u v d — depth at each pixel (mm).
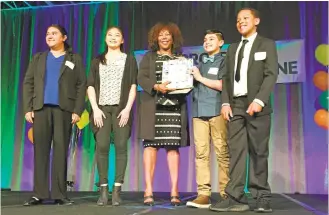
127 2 4105
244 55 2096
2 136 4152
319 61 3654
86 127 3975
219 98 2316
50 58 2494
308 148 3586
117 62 2453
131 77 2445
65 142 2443
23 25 4305
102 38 4117
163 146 2402
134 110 3877
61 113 2428
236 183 2041
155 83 2395
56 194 2398
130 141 3893
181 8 3980
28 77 2490
